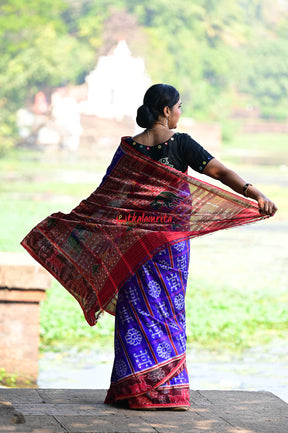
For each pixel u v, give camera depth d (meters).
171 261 5.49
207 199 5.52
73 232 5.69
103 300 5.58
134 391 5.35
